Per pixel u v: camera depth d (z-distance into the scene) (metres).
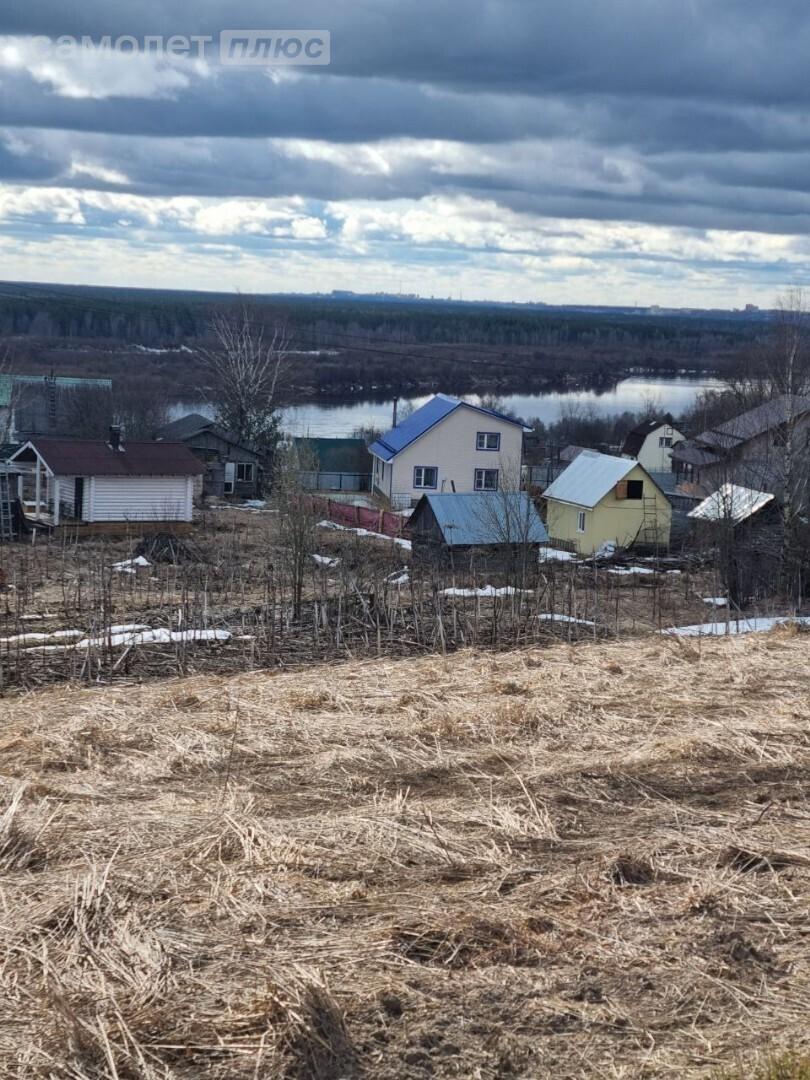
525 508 27.70
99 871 6.53
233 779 8.74
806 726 10.37
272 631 16.38
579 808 8.07
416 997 5.20
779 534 25.42
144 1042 4.80
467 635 17.03
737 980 5.48
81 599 20.61
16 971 5.43
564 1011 5.12
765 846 7.16
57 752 9.41
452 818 7.67
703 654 14.27
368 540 31.02
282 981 5.20
